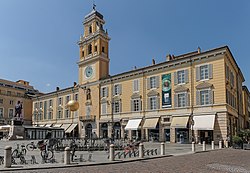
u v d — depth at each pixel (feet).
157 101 138.62
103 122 166.91
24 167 47.29
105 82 171.01
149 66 144.46
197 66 124.16
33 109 248.32
